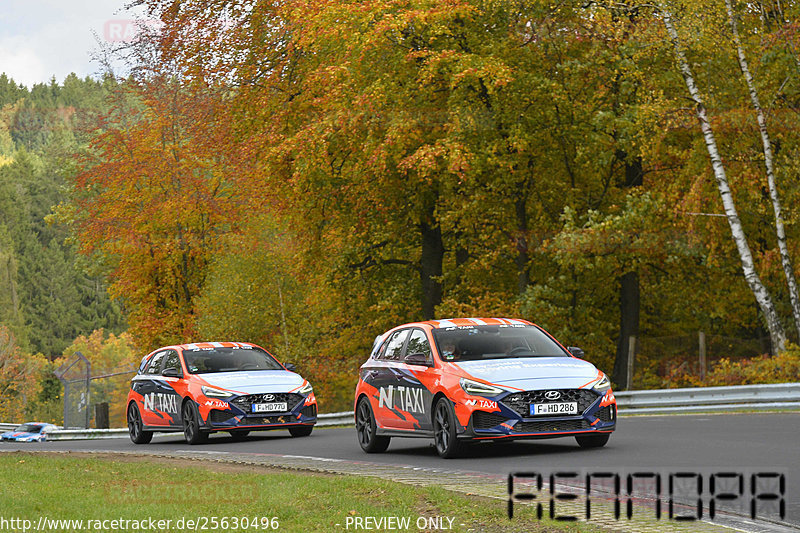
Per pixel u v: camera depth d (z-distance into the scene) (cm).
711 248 10319
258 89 11700
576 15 10806
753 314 11775
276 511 3052
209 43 11744
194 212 15438
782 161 10194
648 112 9894
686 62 9938
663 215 10462
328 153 10994
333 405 12988
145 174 15312
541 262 11669
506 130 10694
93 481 4091
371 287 13138
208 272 15588
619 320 12419
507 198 11338
